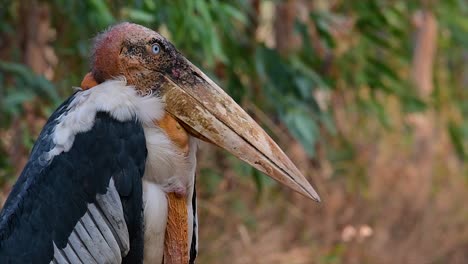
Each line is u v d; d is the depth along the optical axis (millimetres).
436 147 14617
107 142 5742
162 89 6008
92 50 6051
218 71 11211
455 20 12984
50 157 5777
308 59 11773
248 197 11781
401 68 13820
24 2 10312
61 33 10305
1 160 9742
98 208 5746
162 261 6023
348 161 12945
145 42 5965
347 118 13062
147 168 5871
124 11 9586
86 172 5734
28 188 5789
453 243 13148
